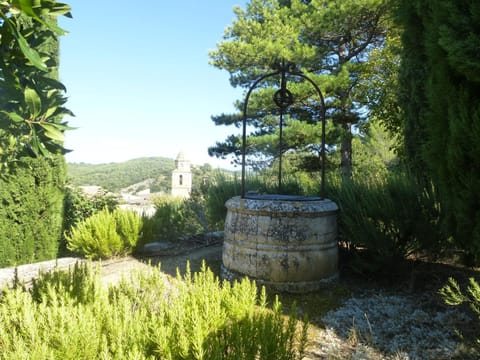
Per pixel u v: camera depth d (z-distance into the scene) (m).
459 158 3.01
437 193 4.11
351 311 3.46
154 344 1.70
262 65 13.01
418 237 4.13
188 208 8.30
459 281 4.20
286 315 3.43
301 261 4.02
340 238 4.81
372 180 5.29
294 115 13.45
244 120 4.58
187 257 5.83
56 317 1.76
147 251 6.37
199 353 1.62
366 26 12.38
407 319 3.23
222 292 2.25
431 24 3.29
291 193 6.71
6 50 1.58
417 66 4.73
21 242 6.11
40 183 6.33
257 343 1.79
